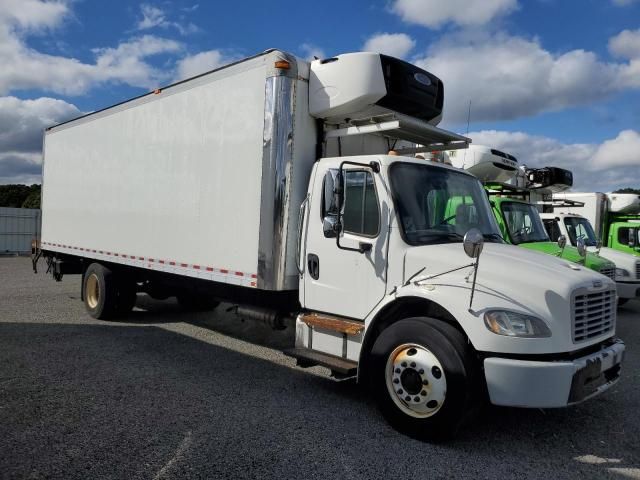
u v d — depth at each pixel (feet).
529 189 37.14
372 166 16.29
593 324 14.49
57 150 33.71
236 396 17.35
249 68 19.01
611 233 53.57
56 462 12.30
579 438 14.80
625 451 14.02
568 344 13.38
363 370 15.94
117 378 18.85
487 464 12.96
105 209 28.12
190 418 15.30
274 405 16.62
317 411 16.19
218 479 11.75
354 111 17.98
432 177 17.35
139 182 25.26
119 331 26.86
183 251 22.17
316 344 17.53
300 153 18.28
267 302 20.58
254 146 18.69
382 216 15.97
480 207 18.57
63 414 15.28
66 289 42.45
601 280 15.37
